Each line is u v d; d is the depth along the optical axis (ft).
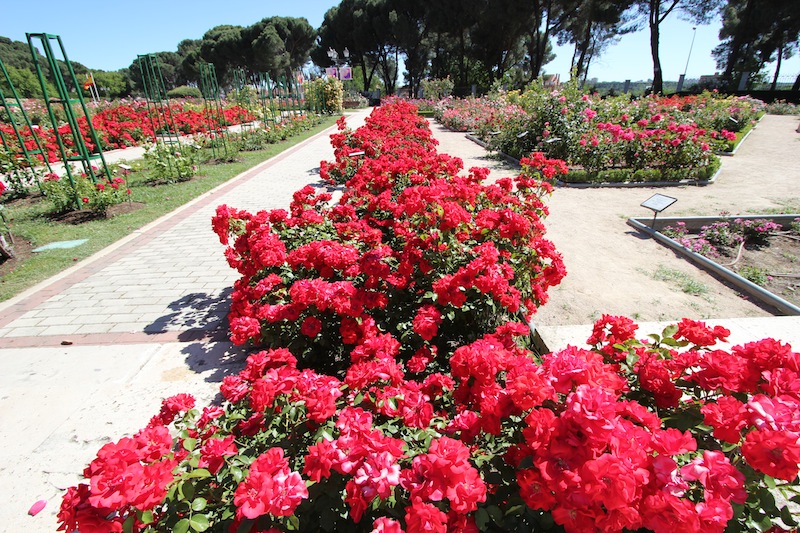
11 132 42.14
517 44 113.50
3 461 7.92
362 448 4.21
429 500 3.98
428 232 9.55
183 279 15.58
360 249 10.89
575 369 4.36
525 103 41.39
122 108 58.44
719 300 13.08
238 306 10.61
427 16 110.52
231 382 6.21
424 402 5.27
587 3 90.68
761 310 12.47
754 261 15.84
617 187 26.94
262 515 4.24
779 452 3.59
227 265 16.74
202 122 54.65
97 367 10.62
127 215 23.08
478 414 5.10
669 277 14.60
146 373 10.32
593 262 15.90
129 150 48.16
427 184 14.78
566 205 23.20
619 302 12.99
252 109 64.59
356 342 8.68
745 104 50.29
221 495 4.62
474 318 9.07
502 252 10.13
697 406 4.91
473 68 118.01
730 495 3.62
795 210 20.81
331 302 8.35
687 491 3.93
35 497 7.22
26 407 9.27
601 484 3.34
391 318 9.35
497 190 12.90
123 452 4.06
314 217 12.50
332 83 91.15
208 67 42.83
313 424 5.32
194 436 5.70
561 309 12.64
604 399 3.80
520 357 5.48
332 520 4.30
